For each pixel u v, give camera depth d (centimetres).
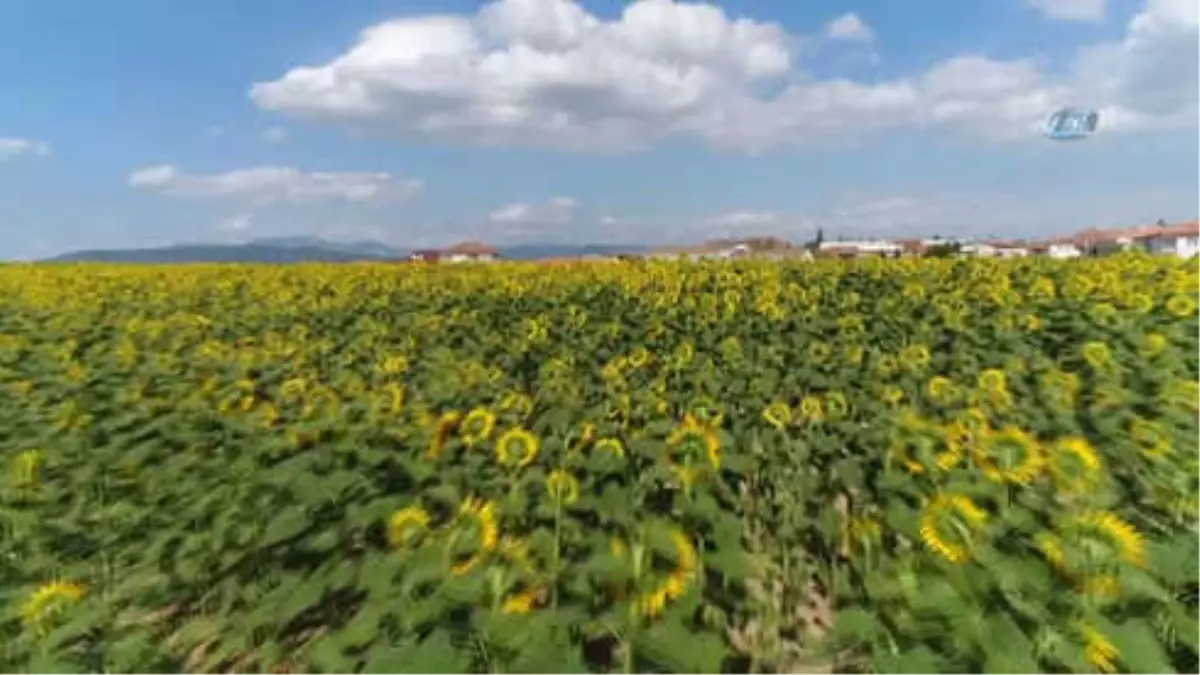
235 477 571
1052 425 635
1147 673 286
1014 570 335
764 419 691
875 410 718
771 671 407
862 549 451
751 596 430
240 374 936
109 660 383
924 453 527
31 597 409
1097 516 359
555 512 438
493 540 373
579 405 734
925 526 361
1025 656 286
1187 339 915
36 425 747
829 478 597
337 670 333
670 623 321
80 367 1005
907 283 1619
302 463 550
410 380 945
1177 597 339
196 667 434
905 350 912
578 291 1731
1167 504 471
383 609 351
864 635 332
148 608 484
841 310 1377
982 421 573
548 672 297
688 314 1388
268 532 461
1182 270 1523
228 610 472
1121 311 1155
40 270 2784
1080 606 317
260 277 2262
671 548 352
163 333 1373
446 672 292
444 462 555
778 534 529
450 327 1350
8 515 544
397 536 409
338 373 971
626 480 523
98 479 616
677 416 790
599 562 352
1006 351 963
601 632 327
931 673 291
